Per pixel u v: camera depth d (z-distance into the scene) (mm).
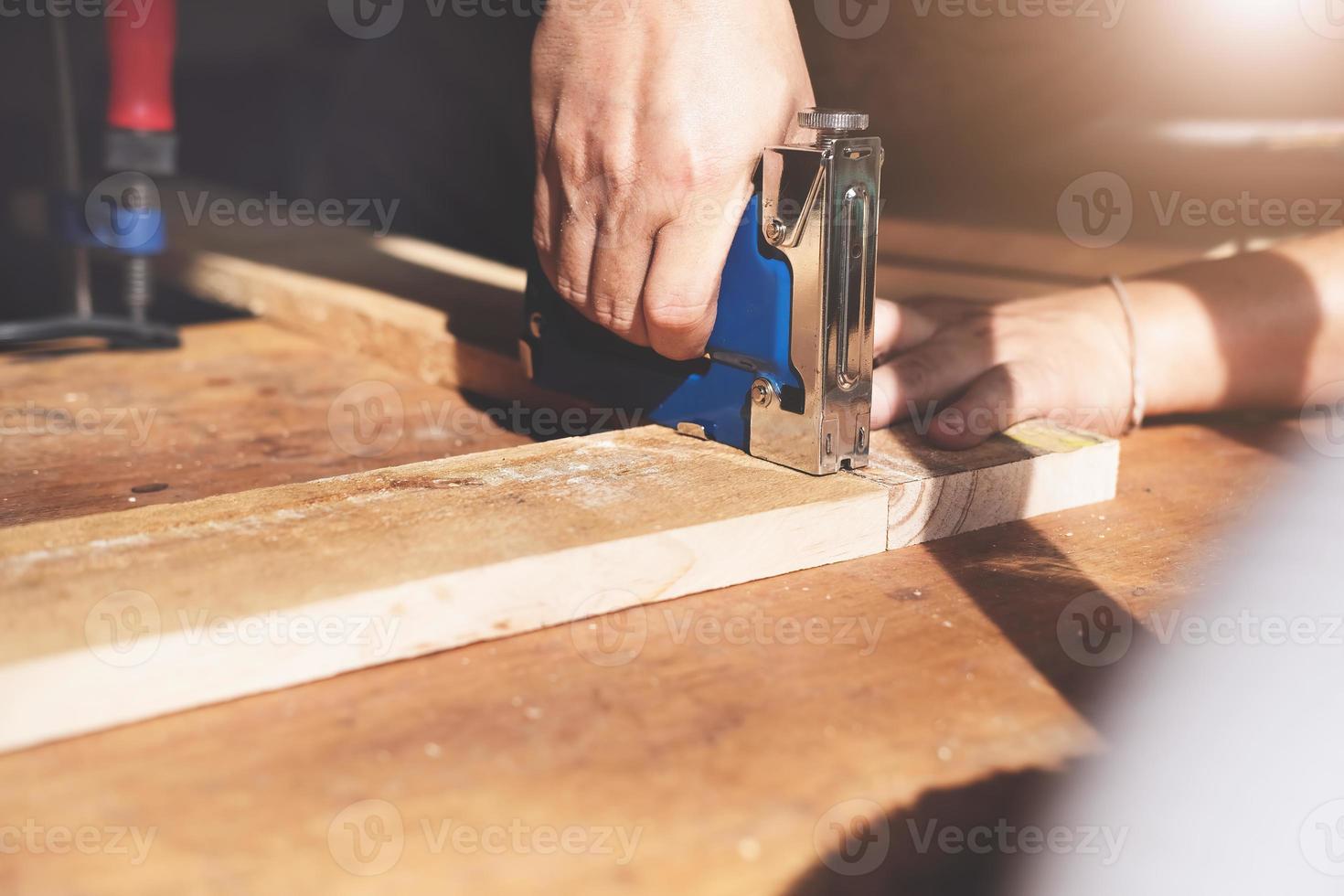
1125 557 853
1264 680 670
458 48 2271
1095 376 1055
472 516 778
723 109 833
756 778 570
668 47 833
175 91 2779
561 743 597
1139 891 504
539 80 912
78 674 589
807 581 805
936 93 1704
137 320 1479
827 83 1692
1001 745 603
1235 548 870
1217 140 1838
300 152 2678
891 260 1707
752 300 882
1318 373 1128
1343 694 654
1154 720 628
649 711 628
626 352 1021
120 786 557
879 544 855
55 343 1510
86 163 1916
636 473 875
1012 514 923
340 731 605
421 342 1351
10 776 563
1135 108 1882
